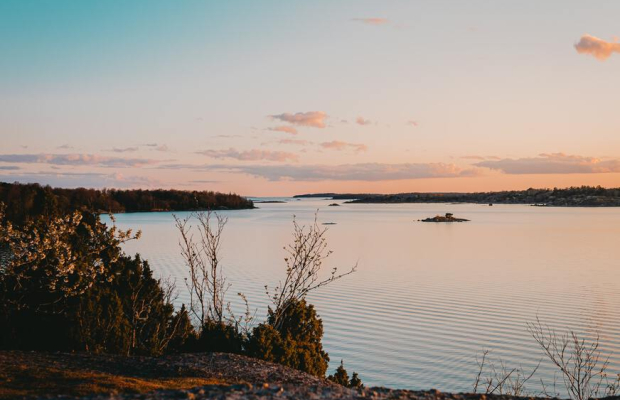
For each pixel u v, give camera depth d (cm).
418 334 4009
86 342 1909
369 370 3209
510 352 3556
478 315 4625
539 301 5266
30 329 1950
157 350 2078
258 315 4428
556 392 2838
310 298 5406
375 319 4475
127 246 10944
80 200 13850
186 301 4844
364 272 7500
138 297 2248
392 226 19575
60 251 2117
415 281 6594
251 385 1213
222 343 1928
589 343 3731
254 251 10425
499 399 1239
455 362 3353
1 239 2095
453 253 10306
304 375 1581
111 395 1117
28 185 10362
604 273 7400
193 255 2514
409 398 1188
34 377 1324
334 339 3875
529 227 18975
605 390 2842
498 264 8506
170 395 1103
